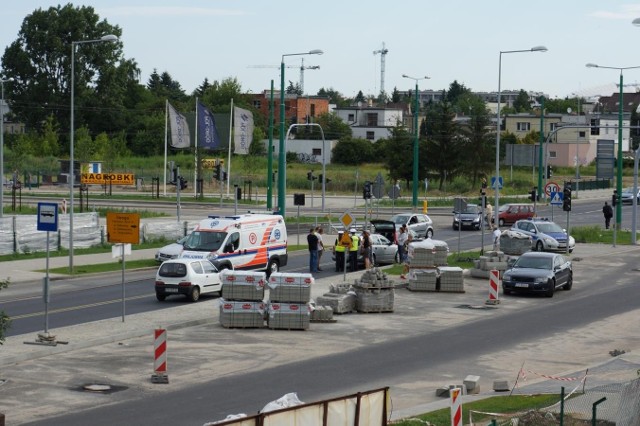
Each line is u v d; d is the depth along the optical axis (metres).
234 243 47.22
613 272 54.84
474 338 34.66
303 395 25.30
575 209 104.81
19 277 48.44
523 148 129.12
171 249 54.47
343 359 30.41
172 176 76.88
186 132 101.25
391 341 33.75
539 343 33.94
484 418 22.14
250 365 29.14
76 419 22.30
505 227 85.38
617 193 76.88
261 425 15.62
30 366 28.02
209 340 33.03
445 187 129.62
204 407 23.70
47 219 34.34
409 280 46.59
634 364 29.75
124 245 35.59
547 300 44.53
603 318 39.50
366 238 53.22
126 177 113.19
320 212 94.62
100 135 145.88
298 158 169.38
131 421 22.17
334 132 179.25
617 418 20.03
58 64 161.50
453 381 27.59
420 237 70.88
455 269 46.22
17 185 99.56
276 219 50.47
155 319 36.19
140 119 175.62
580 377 27.66
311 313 37.19
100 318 36.59
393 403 24.58
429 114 151.38
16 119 163.88
